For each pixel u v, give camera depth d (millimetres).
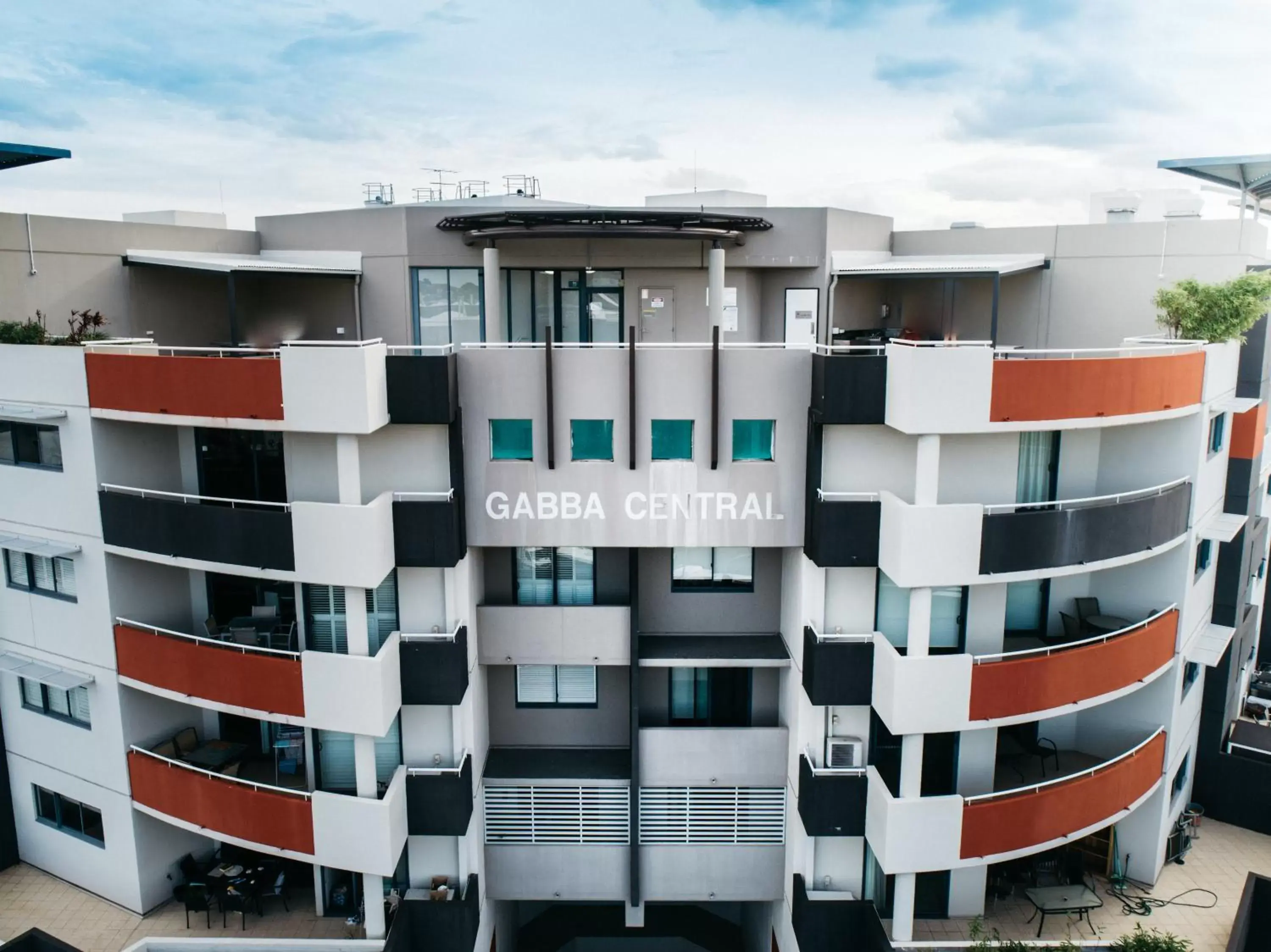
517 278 28844
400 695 19297
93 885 22797
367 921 19875
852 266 29172
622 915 28453
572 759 22312
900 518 17188
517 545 19438
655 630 22109
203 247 28188
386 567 18250
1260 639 34812
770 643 21688
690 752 21281
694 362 18625
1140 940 18953
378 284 29016
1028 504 17938
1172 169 28031
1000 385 16891
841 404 17594
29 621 22219
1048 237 28734
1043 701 18562
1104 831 23281
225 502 21391
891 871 18312
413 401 18016
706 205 33031
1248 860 24156
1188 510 20969
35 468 21016
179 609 22359
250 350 18422
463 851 20766
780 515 19188
